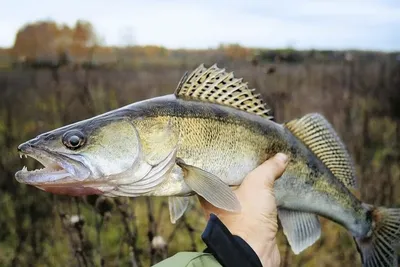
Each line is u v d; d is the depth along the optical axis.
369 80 1.83
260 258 0.41
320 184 0.52
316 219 0.53
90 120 0.46
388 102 1.64
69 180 0.44
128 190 0.46
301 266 0.86
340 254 0.90
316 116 0.52
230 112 0.47
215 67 0.47
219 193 0.43
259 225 0.42
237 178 0.47
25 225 0.95
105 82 1.57
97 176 0.45
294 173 0.50
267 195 0.44
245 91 0.48
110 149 0.45
